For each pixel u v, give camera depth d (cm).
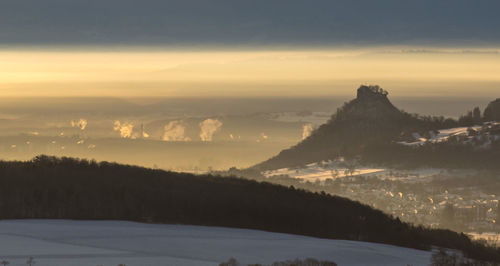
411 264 17725
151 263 14812
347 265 16775
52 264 13950
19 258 14362
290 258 16650
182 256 15988
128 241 17438
